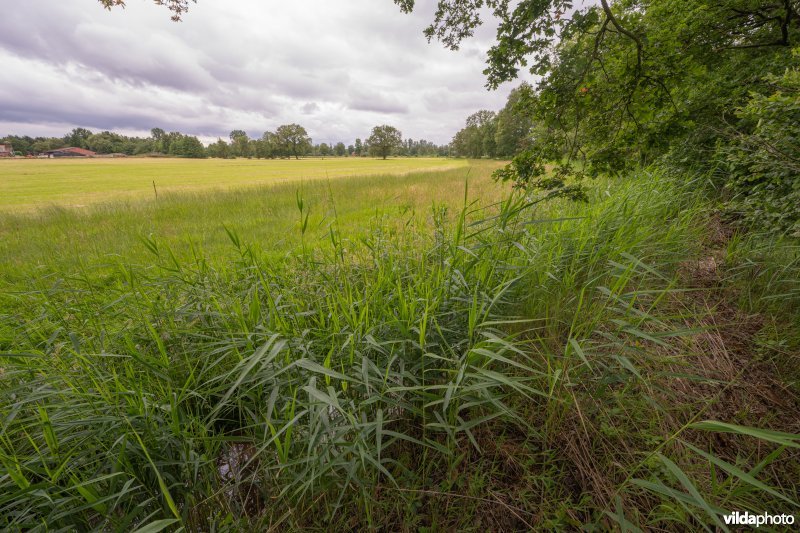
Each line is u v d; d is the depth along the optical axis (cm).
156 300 249
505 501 149
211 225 838
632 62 341
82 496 139
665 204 385
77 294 253
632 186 426
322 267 282
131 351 172
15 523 127
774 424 165
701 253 332
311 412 148
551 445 167
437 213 290
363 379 160
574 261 255
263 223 843
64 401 170
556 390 182
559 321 223
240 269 284
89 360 182
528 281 243
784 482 141
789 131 291
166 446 156
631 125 361
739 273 280
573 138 371
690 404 179
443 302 211
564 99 341
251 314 197
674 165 552
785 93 301
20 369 185
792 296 232
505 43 321
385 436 180
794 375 188
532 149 379
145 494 156
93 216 1031
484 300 192
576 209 406
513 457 164
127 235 750
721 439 163
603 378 169
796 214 291
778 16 457
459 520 144
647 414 174
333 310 204
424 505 152
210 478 164
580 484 152
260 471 169
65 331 208
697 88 504
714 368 202
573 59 329
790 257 276
